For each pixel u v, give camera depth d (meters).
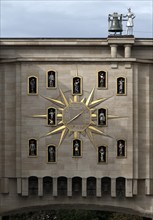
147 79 108.50
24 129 107.88
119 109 107.81
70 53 109.06
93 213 151.88
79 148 107.81
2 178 108.50
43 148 107.88
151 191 108.56
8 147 108.50
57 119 107.81
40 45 108.69
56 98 107.88
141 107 108.38
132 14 109.81
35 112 107.94
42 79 107.81
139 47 109.12
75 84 107.88
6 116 108.56
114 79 107.75
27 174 107.81
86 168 107.75
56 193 107.94
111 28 109.94
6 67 108.56
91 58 107.56
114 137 107.75
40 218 154.12
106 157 107.75
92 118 107.75
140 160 108.31
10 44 108.56
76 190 108.50
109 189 108.56
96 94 107.81
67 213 153.75
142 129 108.38
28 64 107.88
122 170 107.69
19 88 108.00
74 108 107.69
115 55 108.12
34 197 108.69
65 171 107.75
